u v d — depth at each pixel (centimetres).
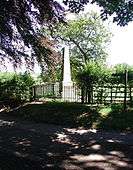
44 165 1043
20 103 2442
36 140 1396
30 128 1694
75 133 1534
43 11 1572
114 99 2170
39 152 1198
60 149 1237
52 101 2327
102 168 1010
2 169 993
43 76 1973
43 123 1861
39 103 2300
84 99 2239
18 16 1510
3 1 1396
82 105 2006
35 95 2541
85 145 1288
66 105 2033
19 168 1007
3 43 1638
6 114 2241
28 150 1227
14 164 1046
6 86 2528
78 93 2336
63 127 1711
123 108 1881
